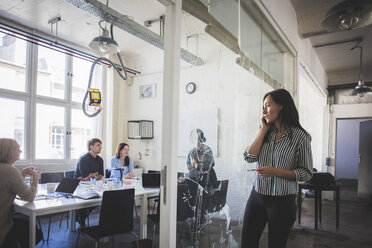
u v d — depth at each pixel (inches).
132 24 127.0
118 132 212.1
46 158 175.5
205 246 62.1
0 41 155.6
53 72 181.2
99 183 117.4
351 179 370.9
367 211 205.2
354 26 97.3
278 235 54.9
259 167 56.0
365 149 261.3
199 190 60.7
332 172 274.1
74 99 192.7
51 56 179.9
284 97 57.6
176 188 54.2
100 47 122.5
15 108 161.6
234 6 79.3
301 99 291.4
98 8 111.3
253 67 91.8
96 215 171.2
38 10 144.9
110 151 205.3
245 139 82.4
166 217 53.2
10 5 139.6
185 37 57.7
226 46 73.3
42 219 158.4
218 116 68.2
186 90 57.6
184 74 57.2
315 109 289.3
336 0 135.5
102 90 205.3
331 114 279.4
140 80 213.9
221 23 71.6
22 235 82.0
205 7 64.8
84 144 197.6
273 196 55.6
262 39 102.4
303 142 55.3
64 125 186.5
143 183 122.0
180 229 55.1
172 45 54.7
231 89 75.1
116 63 211.0
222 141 69.3
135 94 216.1
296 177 53.8
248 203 61.5
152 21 157.6
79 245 116.8
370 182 252.8
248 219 60.4
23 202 87.5
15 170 82.6
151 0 135.7
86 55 193.0
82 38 181.5
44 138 175.0
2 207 78.3
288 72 141.6
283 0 126.3
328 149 278.5
